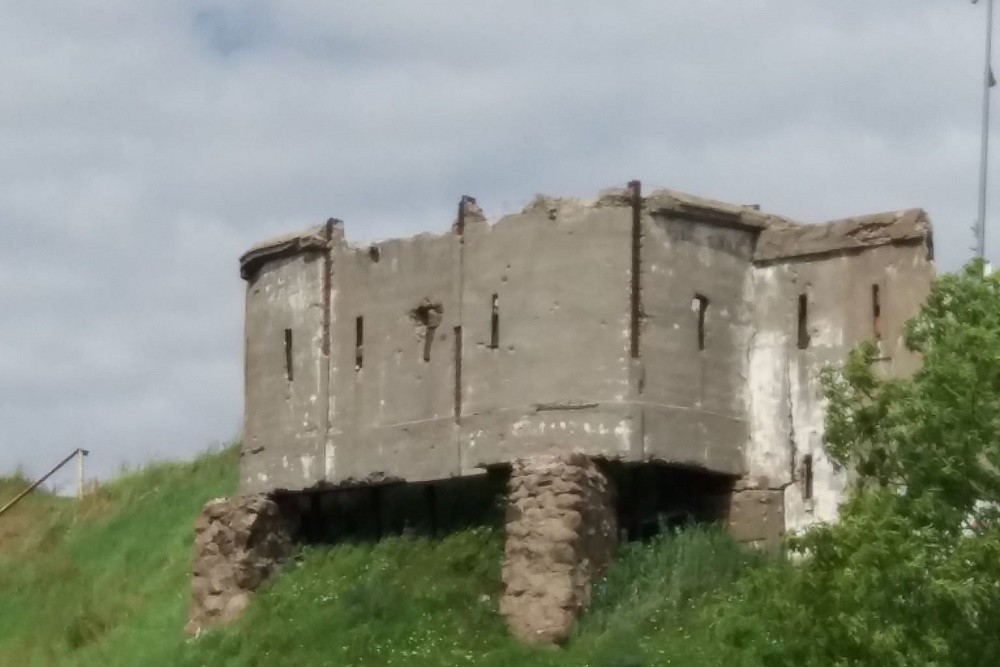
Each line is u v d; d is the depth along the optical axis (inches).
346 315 1936.5
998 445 1375.5
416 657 1702.8
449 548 1841.8
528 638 1713.8
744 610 1381.6
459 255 1876.2
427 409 1867.6
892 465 1435.8
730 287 1859.0
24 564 2444.6
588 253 1820.9
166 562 2290.8
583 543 1740.9
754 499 1817.2
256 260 2007.9
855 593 1314.0
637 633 1679.4
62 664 2066.9
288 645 1786.4
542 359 1815.9
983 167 1979.6
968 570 1322.6
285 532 1958.7
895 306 1804.9
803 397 1827.0
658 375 1804.9
